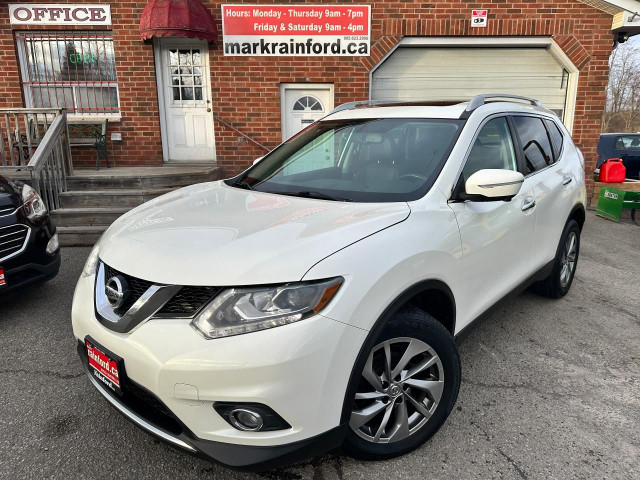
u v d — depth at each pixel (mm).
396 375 2133
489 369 3117
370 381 2018
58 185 6547
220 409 1773
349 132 3117
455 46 8430
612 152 10625
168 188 6887
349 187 2693
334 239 1965
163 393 1798
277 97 8320
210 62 8133
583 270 5277
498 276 2896
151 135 8383
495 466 2240
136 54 8070
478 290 2684
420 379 2285
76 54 8188
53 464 2240
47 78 8234
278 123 8414
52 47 8133
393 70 8539
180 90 8430
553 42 8312
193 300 1832
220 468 2232
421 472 2201
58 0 7836
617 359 3277
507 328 3734
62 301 4230
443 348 2246
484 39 8305
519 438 2439
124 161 8469
